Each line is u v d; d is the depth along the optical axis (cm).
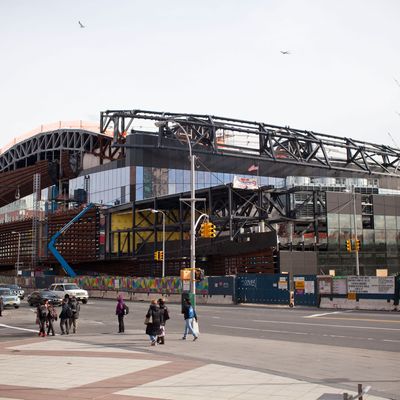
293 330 2353
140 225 8494
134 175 8888
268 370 1304
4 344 1927
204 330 2405
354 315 3131
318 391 1052
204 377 1204
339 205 6475
